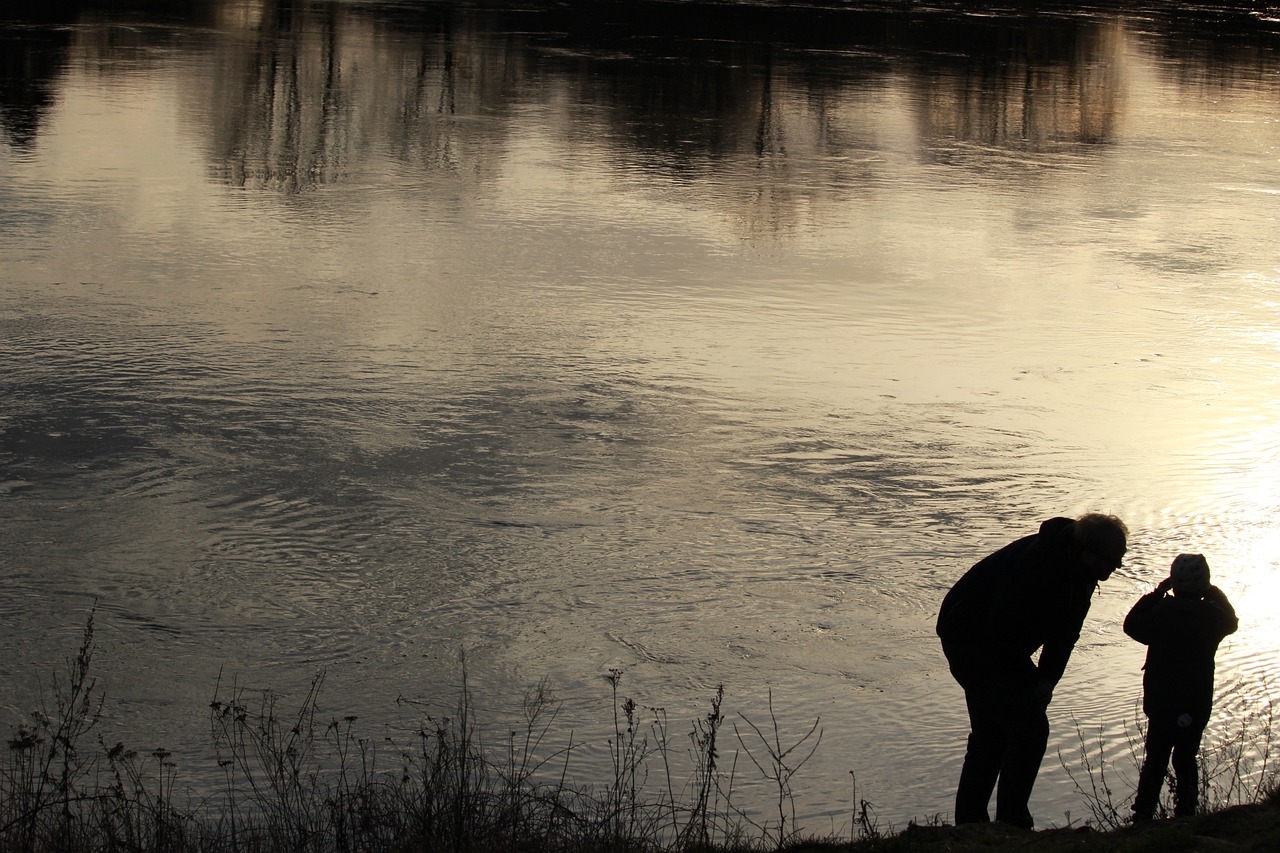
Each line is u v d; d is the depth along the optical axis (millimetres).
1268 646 9078
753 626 9125
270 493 10914
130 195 21016
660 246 19547
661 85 34812
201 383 13258
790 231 20797
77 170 22469
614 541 10359
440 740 6812
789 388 13938
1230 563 10469
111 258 17562
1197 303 17922
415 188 22656
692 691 8258
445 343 14844
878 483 11727
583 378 13938
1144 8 67312
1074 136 30812
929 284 18250
